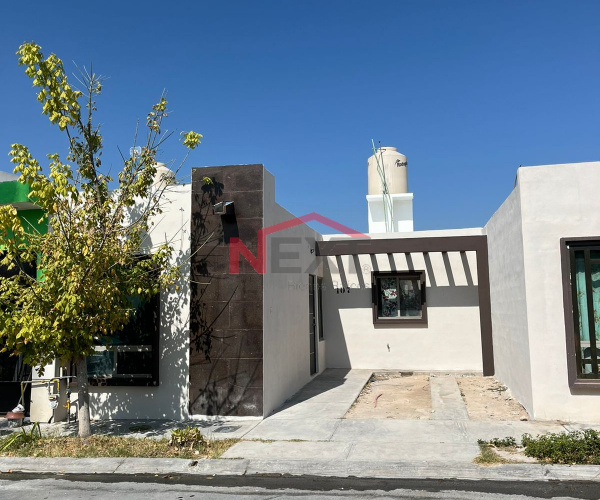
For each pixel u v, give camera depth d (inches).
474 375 522.6
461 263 565.3
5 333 281.9
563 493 214.2
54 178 288.2
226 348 352.2
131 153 323.3
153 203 367.2
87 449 283.9
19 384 383.6
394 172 737.6
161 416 357.1
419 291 580.4
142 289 316.5
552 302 327.0
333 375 533.6
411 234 566.6
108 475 254.7
